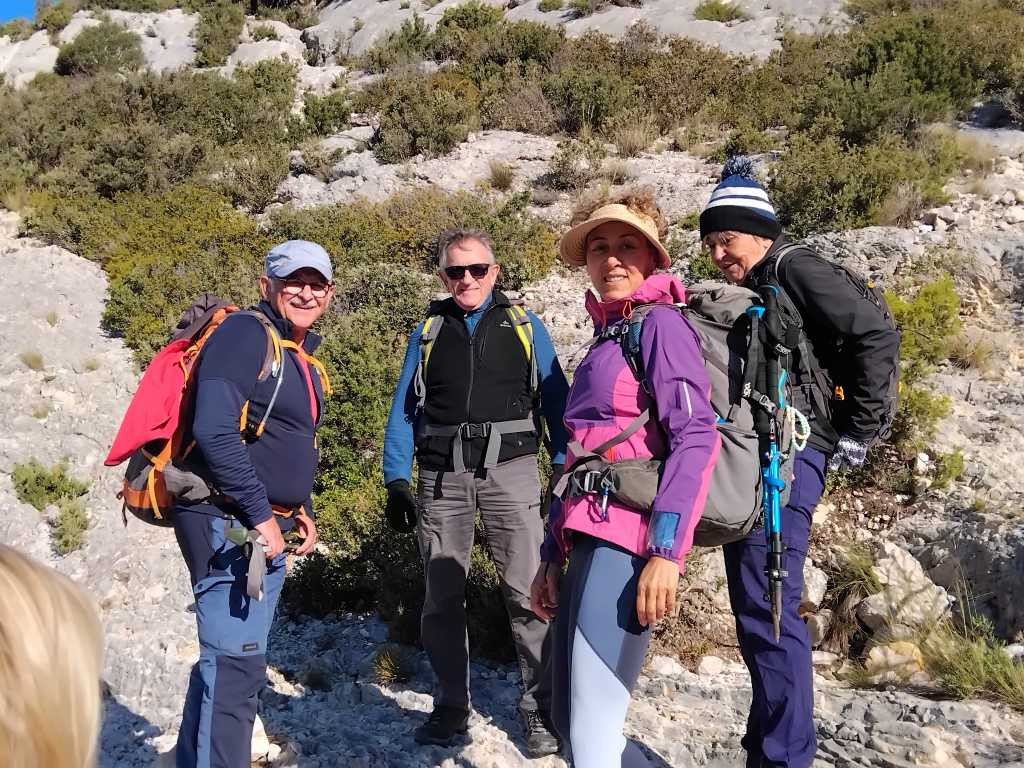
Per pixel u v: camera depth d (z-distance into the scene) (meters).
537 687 3.37
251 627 2.69
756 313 2.57
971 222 8.25
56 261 11.48
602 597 2.29
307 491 2.92
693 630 4.24
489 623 4.36
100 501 6.86
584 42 17.61
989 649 3.70
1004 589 4.07
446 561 3.40
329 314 8.98
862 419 2.70
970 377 6.05
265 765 3.34
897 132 10.96
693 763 3.25
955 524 4.52
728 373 2.54
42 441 7.62
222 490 2.62
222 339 2.69
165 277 10.23
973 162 9.99
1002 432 5.33
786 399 2.57
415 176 13.20
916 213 8.61
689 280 8.32
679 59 15.53
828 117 11.48
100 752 3.63
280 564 2.79
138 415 2.65
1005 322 6.68
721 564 4.47
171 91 17.83
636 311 2.48
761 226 2.83
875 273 7.33
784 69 14.67
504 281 9.94
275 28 27.20
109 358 9.16
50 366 8.81
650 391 2.36
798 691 2.65
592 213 2.69
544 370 3.41
